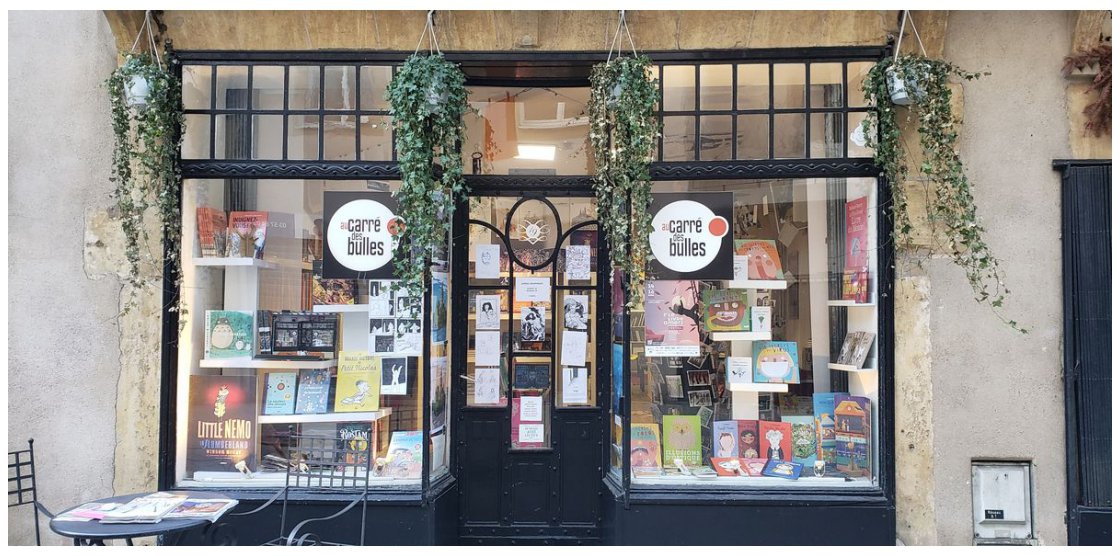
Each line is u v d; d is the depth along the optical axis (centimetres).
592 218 454
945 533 408
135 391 418
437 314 438
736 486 416
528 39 411
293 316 436
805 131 421
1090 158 412
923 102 391
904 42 408
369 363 435
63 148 424
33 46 425
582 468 450
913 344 409
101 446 418
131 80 396
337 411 434
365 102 426
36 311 420
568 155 455
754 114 423
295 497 411
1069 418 406
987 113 415
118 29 409
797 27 412
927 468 408
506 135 456
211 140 427
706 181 425
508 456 450
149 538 416
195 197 434
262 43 420
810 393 429
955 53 416
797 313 431
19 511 419
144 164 399
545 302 454
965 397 410
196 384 434
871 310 422
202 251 435
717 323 432
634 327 427
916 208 409
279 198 434
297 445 432
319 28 416
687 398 430
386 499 410
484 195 454
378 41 417
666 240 425
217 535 412
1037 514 409
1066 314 408
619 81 393
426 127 399
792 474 421
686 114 423
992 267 411
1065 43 415
